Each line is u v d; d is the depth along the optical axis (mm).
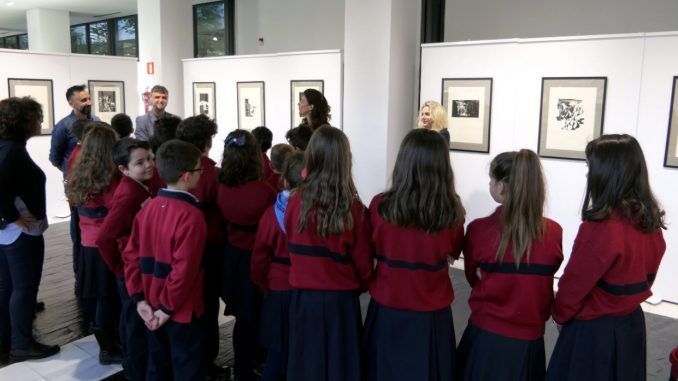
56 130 4180
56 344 3152
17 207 2773
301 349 2092
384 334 1983
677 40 3609
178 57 7195
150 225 2141
